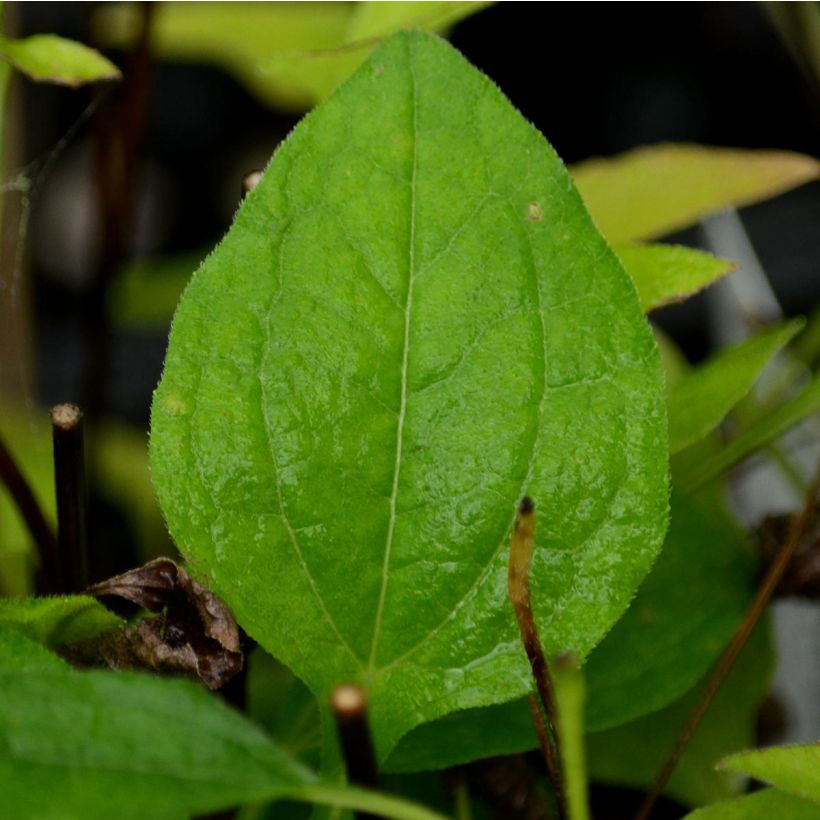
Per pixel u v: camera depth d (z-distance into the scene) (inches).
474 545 17.0
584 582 16.9
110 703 15.2
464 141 17.0
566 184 17.0
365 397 17.0
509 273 17.0
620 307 16.9
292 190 16.9
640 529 16.9
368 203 16.9
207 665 16.7
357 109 16.9
